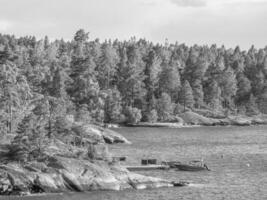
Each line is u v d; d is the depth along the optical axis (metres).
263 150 131.00
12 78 127.69
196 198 75.62
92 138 131.88
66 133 101.31
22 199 72.69
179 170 96.69
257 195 78.50
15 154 80.56
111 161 83.88
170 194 77.38
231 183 86.50
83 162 80.12
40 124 88.62
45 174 76.44
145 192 77.94
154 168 96.69
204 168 97.38
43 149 82.44
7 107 115.75
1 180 74.38
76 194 75.56
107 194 76.00
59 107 108.81
